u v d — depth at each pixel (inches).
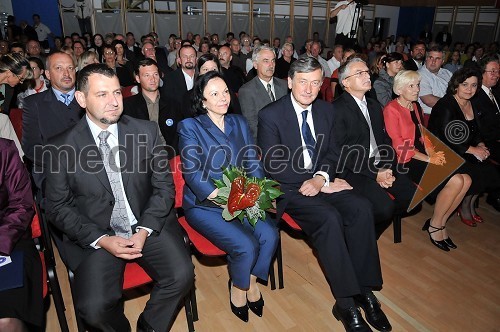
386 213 91.3
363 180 97.3
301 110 88.6
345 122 93.8
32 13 386.6
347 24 246.2
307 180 87.4
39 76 136.1
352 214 81.4
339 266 75.8
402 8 519.8
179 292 67.6
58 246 72.6
